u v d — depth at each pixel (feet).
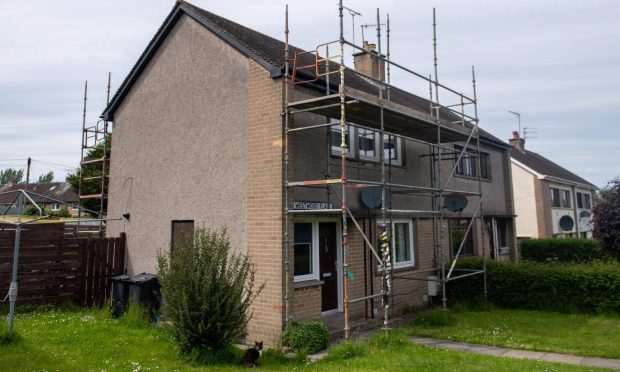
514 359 24.20
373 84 52.11
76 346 25.29
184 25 36.58
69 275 36.40
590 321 34.68
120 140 41.39
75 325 29.91
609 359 24.93
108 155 76.38
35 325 29.40
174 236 35.63
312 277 32.50
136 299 32.71
